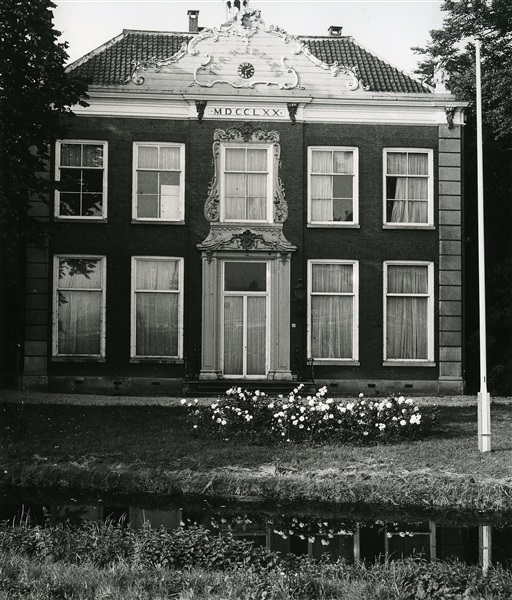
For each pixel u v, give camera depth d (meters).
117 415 21.03
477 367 30.03
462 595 9.84
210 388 26.06
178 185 27.20
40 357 26.33
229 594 9.59
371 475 15.85
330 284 27.38
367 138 27.55
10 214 21.95
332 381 27.09
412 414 18.70
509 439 18.44
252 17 27.38
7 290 26.38
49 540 11.39
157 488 15.85
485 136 31.50
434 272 27.50
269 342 26.92
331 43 29.59
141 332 26.92
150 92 26.81
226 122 27.20
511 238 31.47
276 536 13.40
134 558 10.88
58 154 26.84
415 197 27.70
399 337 27.45
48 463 16.78
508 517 14.56
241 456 17.09
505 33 32.25
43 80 22.30
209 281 26.84
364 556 12.40
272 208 27.17
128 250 26.86
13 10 21.31
